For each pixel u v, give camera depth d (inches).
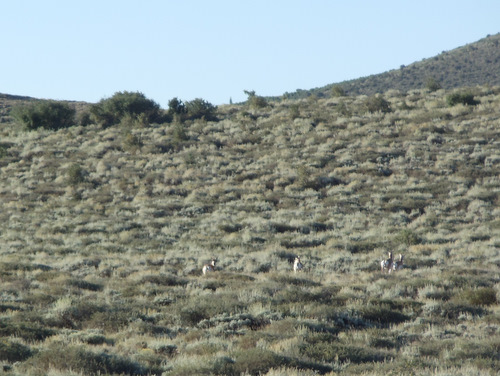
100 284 2421.3
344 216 4296.3
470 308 1908.2
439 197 4630.9
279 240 3700.8
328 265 3014.3
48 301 1979.6
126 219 4352.9
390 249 3440.0
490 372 1167.0
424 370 1159.6
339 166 5442.9
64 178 5428.2
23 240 3801.7
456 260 3048.7
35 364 1142.3
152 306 1946.4
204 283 2399.1
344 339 1492.4
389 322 1812.3
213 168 5565.9
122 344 1425.9
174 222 4254.4
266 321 1720.0
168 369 1200.2
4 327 1488.7
